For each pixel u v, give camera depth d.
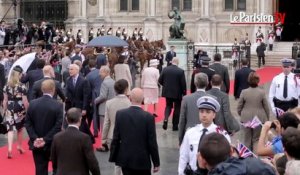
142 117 13.79
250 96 18.33
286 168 8.16
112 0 69.81
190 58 55.75
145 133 13.80
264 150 11.49
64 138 12.88
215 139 8.27
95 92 22.27
